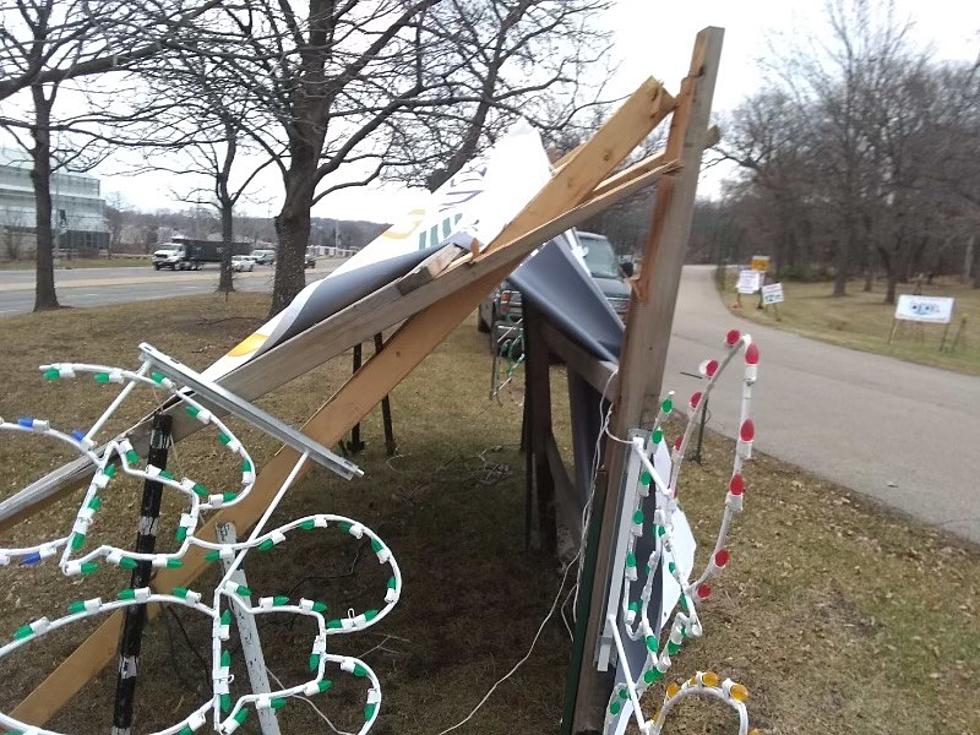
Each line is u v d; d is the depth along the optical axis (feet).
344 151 32.60
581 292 11.23
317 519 5.44
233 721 4.85
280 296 34.68
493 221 7.26
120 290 82.74
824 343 50.19
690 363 38.19
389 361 6.70
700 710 9.63
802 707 9.79
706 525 15.61
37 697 6.41
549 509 14.14
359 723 9.10
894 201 101.91
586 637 8.13
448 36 21.13
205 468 17.85
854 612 12.24
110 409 5.18
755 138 132.16
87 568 4.77
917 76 98.12
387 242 8.20
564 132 27.68
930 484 18.86
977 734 9.38
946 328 55.47
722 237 180.14
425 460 19.10
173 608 9.99
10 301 66.44
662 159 7.15
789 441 22.86
